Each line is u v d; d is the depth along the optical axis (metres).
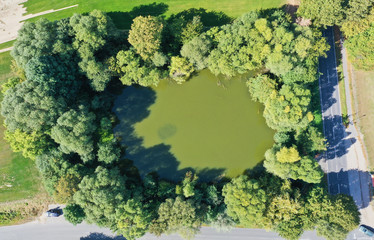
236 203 70.94
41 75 68.75
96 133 82.12
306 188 79.25
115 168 76.69
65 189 71.56
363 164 81.19
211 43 74.94
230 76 83.38
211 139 83.31
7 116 71.25
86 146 74.06
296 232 72.50
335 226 71.25
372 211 80.50
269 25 72.94
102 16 73.62
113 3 84.62
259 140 82.62
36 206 83.19
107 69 74.69
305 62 75.25
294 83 74.25
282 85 76.50
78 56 73.94
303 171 72.38
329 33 82.81
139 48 73.44
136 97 84.81
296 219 73.38
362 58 80.12
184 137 83.75
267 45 70.88
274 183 76.19
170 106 84.44
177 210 71.25
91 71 73.38
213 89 84.00
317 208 73.12
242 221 72.31
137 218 70.12
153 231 72.50
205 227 81.31
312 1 72.88
